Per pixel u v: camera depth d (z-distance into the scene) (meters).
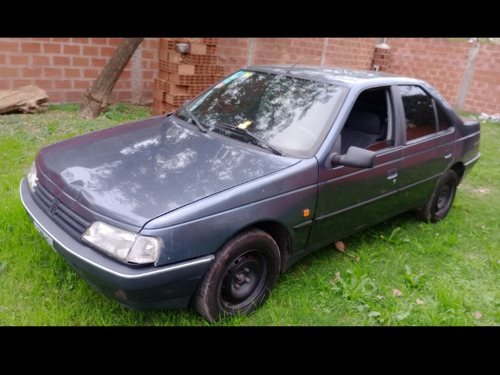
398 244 4.43
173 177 2.84
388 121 3.98
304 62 10.88
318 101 3.55
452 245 4.55
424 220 4.98
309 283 3.55
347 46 11.82
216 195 2.70
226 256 2.74
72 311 2.89
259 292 3.16
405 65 13.40
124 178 2.81
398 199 4.20
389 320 3.21
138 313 3.00
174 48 7.27
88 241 2.54
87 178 2.83
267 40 10.02
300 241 3.29
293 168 3.08
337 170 3.35
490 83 12.22
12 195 4.35
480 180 6.82
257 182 2.88
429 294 3.65
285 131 3.41
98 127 7.08
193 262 2.59
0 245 3.53
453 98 12.91
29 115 7.31
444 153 4.56
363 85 3.71
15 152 5.54
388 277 3.83
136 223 2.46
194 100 4.19
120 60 7.63
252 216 2.81
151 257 2.44
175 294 2.62
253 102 3.76
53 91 8.23
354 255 4.10
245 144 3.34
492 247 4.54
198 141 3.37
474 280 3.91
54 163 3.11
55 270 3.31
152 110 8.62
